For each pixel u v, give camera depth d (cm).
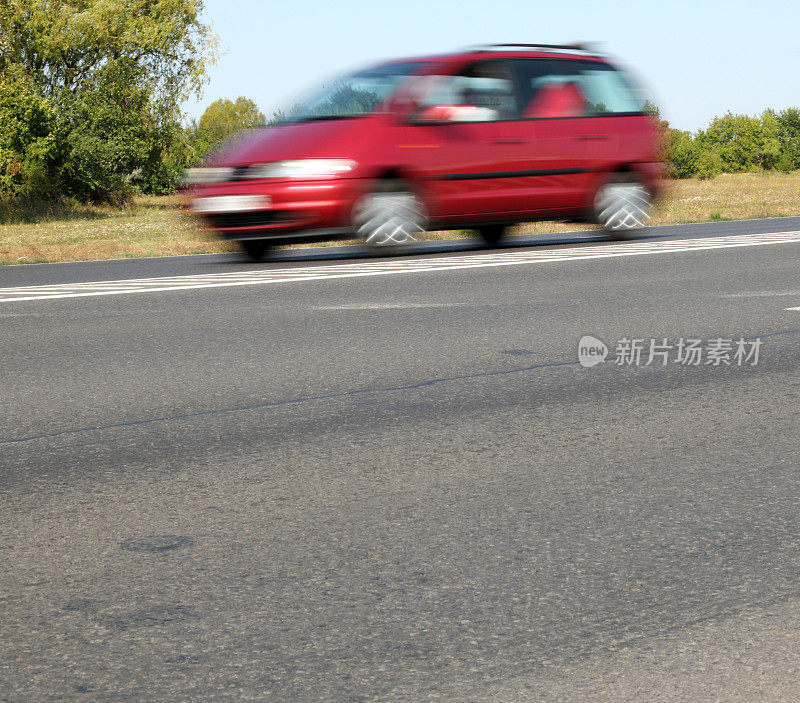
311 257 1778
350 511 530
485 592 431
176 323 1106
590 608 415
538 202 1817
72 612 417
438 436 665
